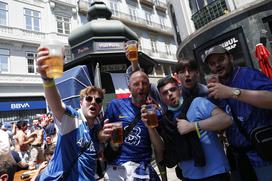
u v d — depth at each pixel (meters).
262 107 1.83
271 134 1.90
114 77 5.37
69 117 1.92
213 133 2.10
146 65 5.89
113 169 2.24
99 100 2.08
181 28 11.12
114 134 2.05
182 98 2.27
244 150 2.09
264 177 1.98
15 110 17.73
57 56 1.44
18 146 5.18
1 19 18.28
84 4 22.92
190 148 2.02
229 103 2.17
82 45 5.32
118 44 5.25
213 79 2.24
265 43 7.37
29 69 19.12
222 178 1.98
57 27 21.05
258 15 7.54
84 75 4.97
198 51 9.32
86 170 1.95
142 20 29.36
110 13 5.84
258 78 2.02
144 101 2.32
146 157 2.29
